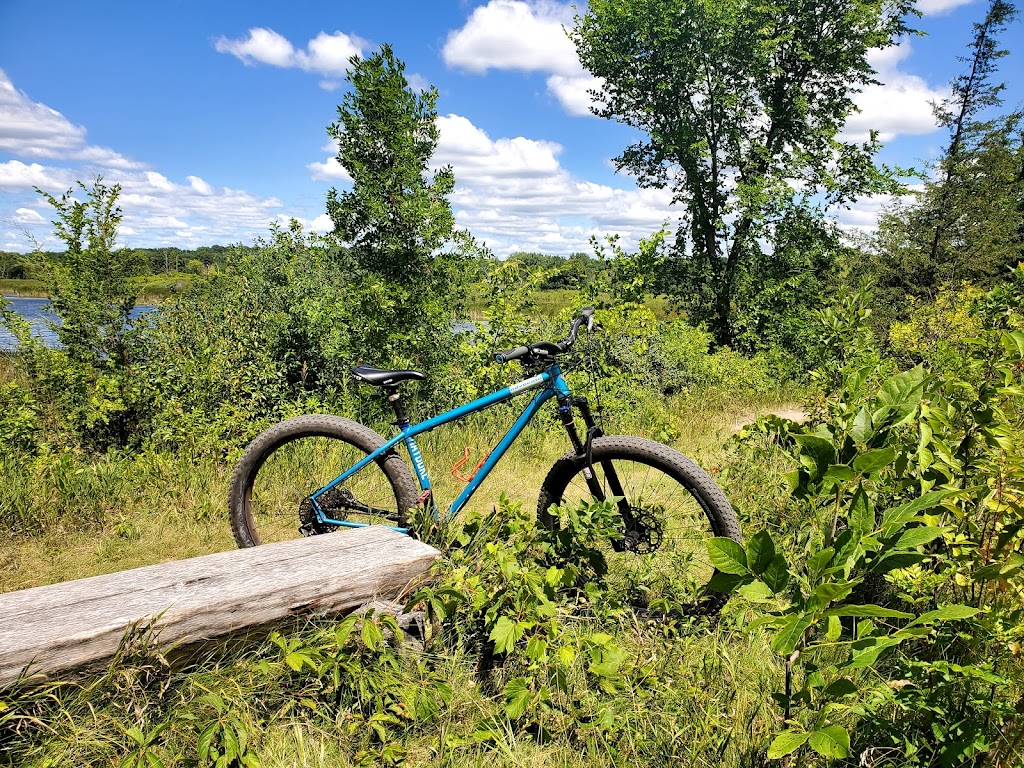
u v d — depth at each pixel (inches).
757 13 618.5
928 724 73.4
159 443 200.4
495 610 87.3
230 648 84.2
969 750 66.9
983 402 91.9
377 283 233.3
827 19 659.4
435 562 95.0
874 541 57.6
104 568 143.0
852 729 76.1
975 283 789.2
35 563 144.4
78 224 224.5
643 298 304.5
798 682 84.5
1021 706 67.9
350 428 122.6
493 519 106.6
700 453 218.7
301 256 301.1
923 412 83.8
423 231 232.8
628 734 78.2
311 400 237.9
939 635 77.0
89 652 73.9
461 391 245.8
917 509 57.5
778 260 643.5
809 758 72.6
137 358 235.3
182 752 73.8
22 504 158.6
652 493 119.3
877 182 623.5
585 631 96.7
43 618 75.6
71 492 165.0
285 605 84.7
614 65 653.9
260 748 76.6
